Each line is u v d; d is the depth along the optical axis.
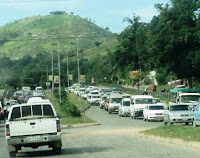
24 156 22.38
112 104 71.06
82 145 27.00
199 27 63.84
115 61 114.12
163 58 66.88
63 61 173.38
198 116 34.72
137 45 107.44
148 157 19.31
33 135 21.86
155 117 51.56
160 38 65.19
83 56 183.38
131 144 26.27
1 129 49.03
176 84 96.69
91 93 96.56
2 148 28.66
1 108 60.78
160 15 66.19
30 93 120.31
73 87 134.12
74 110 59.88
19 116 23.27
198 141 23.70
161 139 28.50
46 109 23.47
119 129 41.69
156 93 89.00
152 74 102.44
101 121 55.72
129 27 111.19
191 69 66.94
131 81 126.19
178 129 30.62
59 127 22.09
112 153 21.53
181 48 65.69
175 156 19.45
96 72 154.62
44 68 173.50
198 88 75.69
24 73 175.25
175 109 43.06
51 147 24.09
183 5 64.69
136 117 58.38
